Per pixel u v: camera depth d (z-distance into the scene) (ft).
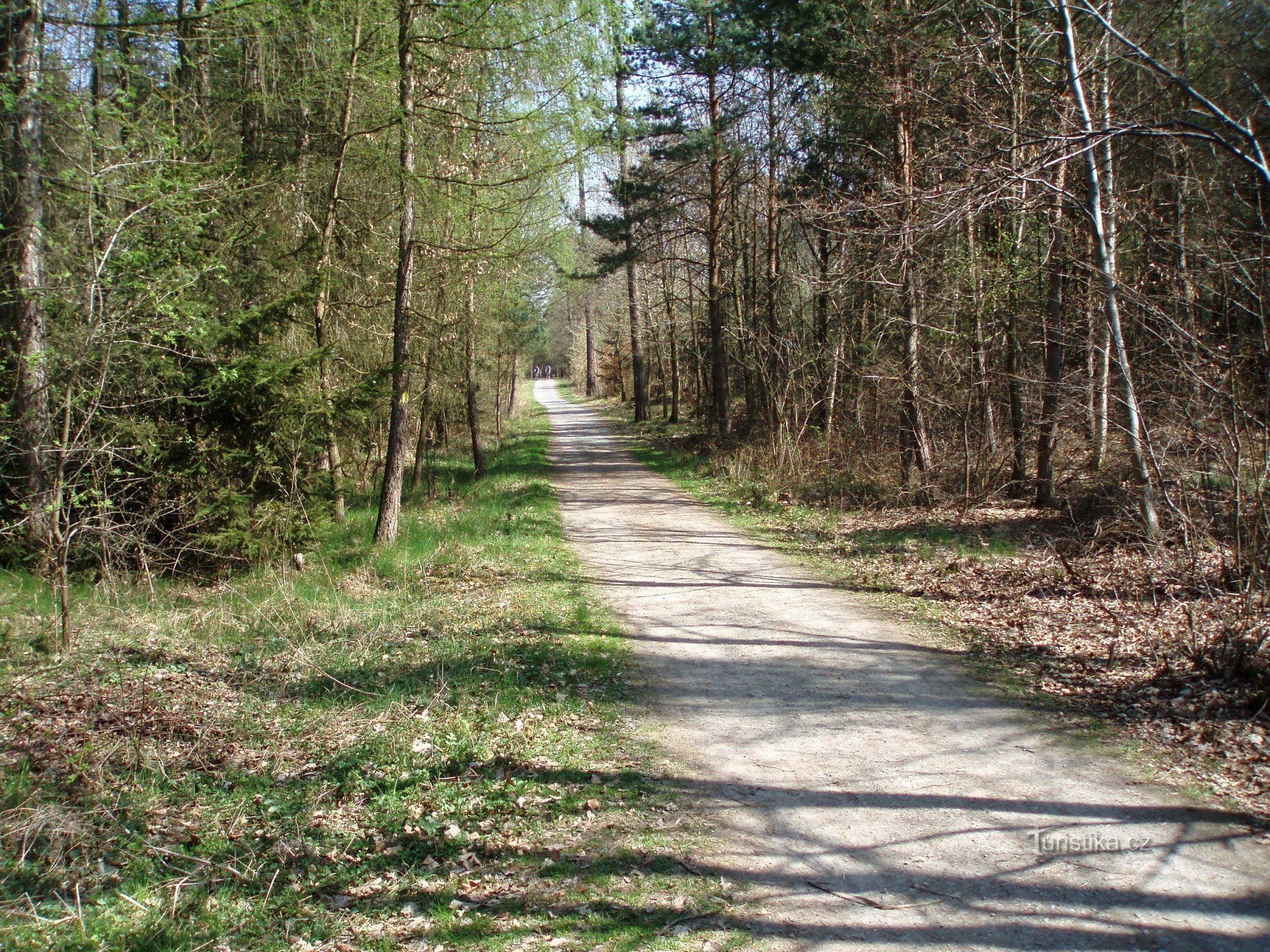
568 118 36.78
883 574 35.42
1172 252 27.78
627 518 52.49
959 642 25.99
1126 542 33.40
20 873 14.11
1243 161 23.58
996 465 49.93
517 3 34.06
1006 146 28.86
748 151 72.13
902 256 39.63
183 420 33.73
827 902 12.92
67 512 27.35
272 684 23.43
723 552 41.63
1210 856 13.65
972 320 47.29
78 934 12.55
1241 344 24.13
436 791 16.96
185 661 25.36
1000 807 15.64
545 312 95.09
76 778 17.34
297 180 40.50
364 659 25.31
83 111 28.35
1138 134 23.95
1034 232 42.52
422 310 53.11
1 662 24.30
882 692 22.08
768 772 17.60
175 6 33.63
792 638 27.12
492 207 38.11
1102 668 22.17
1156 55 34.58
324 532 37.70
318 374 39.29
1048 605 28.43
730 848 14.62
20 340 28.66
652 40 70.79
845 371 60.18
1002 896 12.86
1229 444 21.44
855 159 61.05
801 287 63.77
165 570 34.86
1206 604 24.43
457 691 22.43
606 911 12.86
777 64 65.16
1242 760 16.43
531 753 18.60
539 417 154.81
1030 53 38.55
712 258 82.33
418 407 65.00
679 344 121.80
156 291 27.32
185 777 17.71
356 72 35.37
